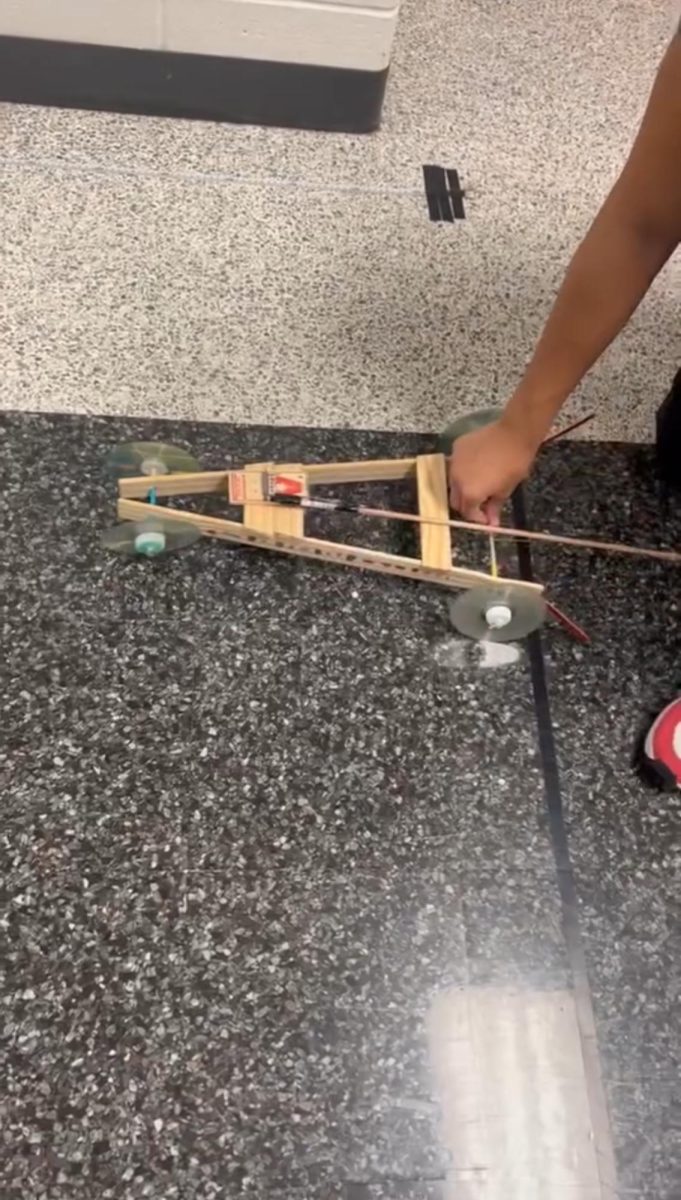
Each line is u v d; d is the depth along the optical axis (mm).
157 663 1021
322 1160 817
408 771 987
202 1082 839
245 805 957
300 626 1054
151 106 1419
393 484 1143
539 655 1059
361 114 1427
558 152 1457
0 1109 813
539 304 1310
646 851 969
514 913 931
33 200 1314
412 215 1371
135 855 925
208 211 1340
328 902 920
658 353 1276
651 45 1602
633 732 1026
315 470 1079
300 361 1230
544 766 1002
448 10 1598
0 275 1247
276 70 1375
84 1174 796
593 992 901
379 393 1217
